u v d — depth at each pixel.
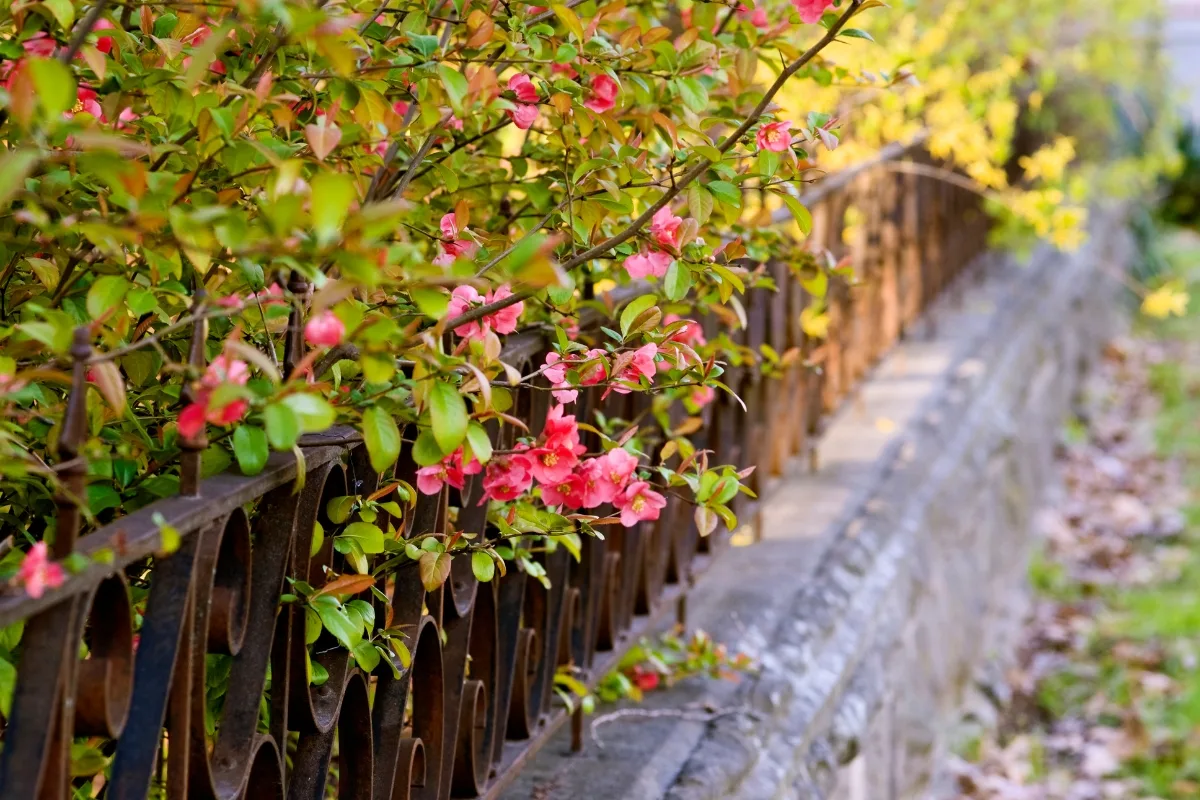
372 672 1.80
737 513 3.10
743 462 3.18
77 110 1.48
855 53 4.28
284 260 1.10
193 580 1.20
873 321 4.86
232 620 1.31
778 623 3.05
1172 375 9.41
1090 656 5.38
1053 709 5.00
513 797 2.25
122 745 1.17
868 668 3.40
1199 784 4.37
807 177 3.25
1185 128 15.45
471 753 1.91
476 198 2.19
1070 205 8.09
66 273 1.44
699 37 2.08
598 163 1.76
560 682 2.27
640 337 1.70
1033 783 4.43
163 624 1.19
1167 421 8.44
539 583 2.17
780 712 2.74
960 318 6.29
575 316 1.98
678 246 1.68
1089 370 9.15
